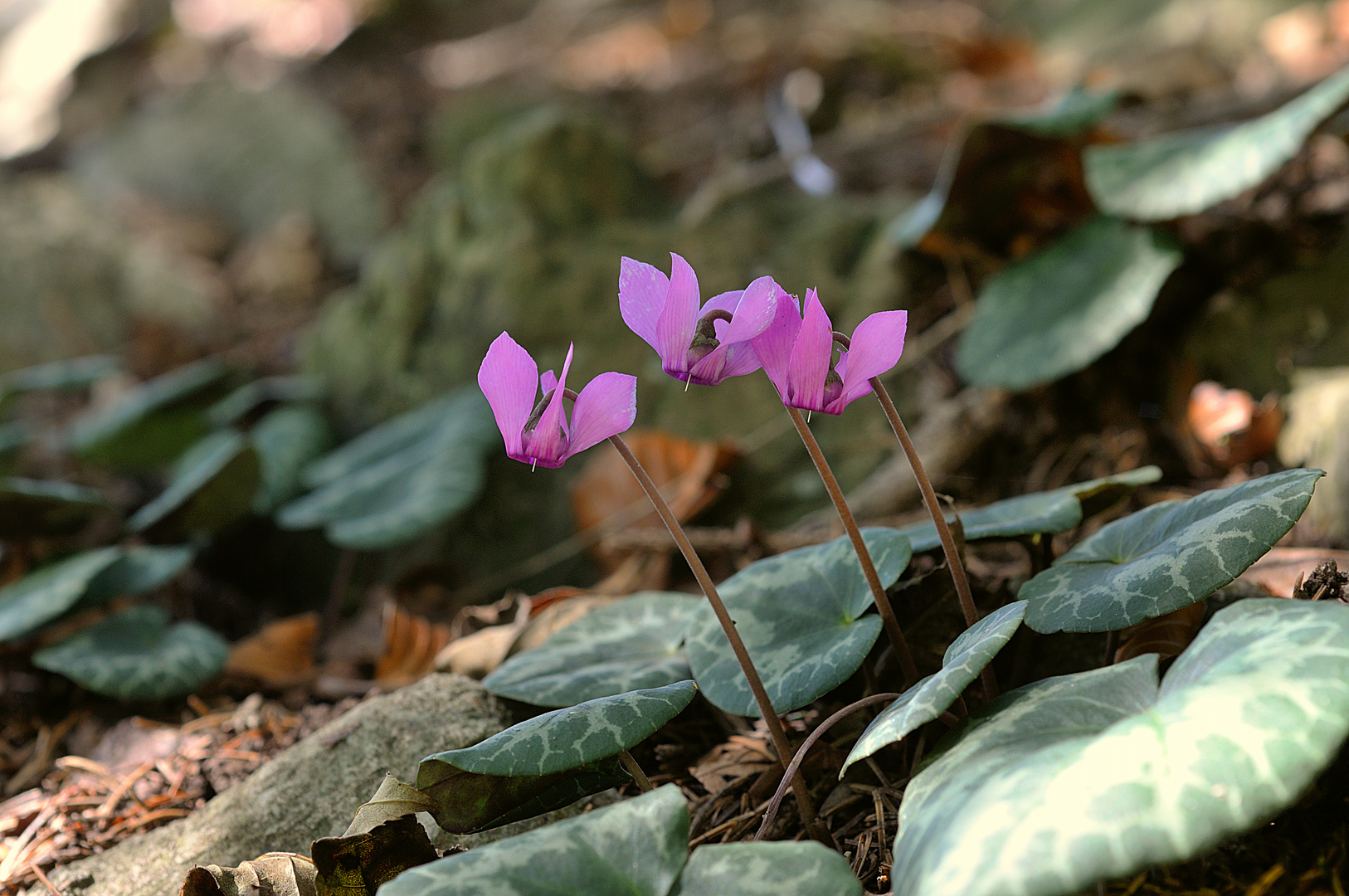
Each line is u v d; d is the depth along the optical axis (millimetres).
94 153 1504
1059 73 1206
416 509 728
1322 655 442
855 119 1188
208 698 648
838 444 754
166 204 1418
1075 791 433
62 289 1228
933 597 555
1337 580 521
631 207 948
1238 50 1085
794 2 1591
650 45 1587
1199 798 427
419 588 794
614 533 734
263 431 922
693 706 572
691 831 528
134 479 979
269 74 1557
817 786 532
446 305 920
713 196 911
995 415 713
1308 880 466
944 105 1179
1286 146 638
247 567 871
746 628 533
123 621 661
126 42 1635
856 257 855
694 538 664
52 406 1137
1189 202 652
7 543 768
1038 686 478
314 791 543
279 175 1396
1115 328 662
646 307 471
